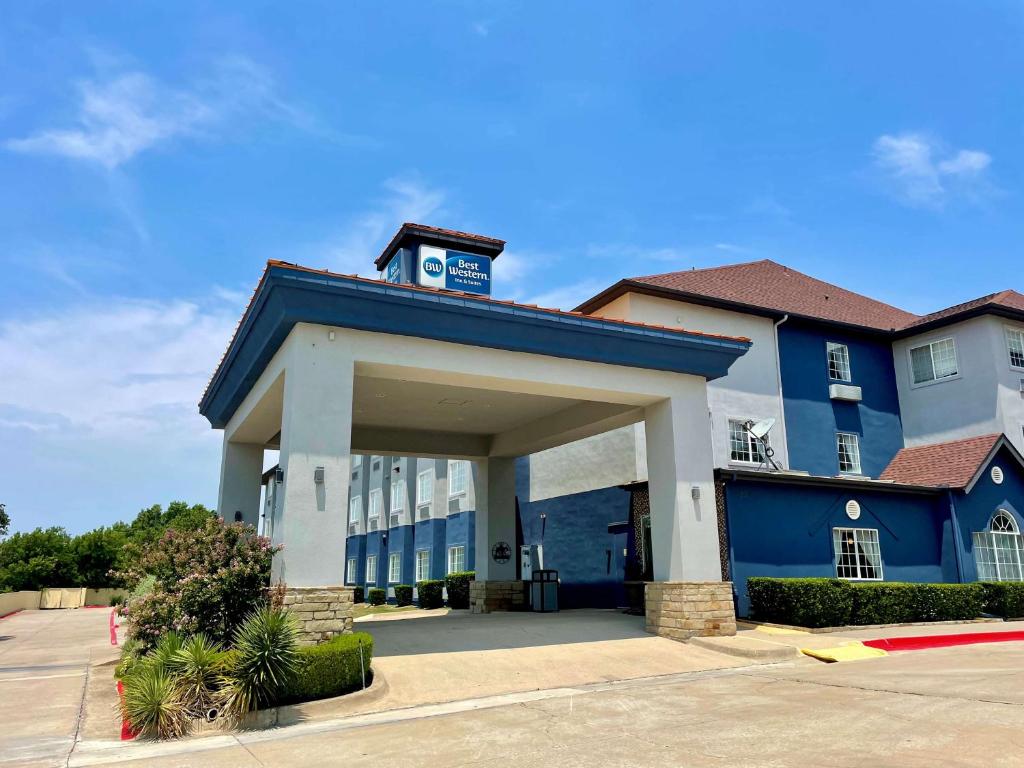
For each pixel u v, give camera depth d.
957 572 19.56
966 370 23.92
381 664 11.61
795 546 17.55
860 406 24.69
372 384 15.48
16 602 41.59
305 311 11.53
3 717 10.05
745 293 24.31
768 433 22.48
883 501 19.36
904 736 6.88
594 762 6.53
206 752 7.65
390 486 36.50
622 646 13.28
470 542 28.47
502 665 11.67
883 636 14.57
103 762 7.40
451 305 12.31
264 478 18.67
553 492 24.98
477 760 6.79
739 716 8.09
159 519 57.19
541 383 13.71
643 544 18.91
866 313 27.33
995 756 6.10
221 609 10.55
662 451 15.05
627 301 20.92
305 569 10.84
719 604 14.12
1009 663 11.21
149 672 9.09
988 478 21.08
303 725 8.76
